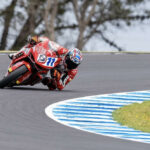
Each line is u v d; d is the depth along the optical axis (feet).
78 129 85.97
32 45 132.16
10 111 101.91
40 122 90.84
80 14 472.85
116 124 94.89
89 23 499.51
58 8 506.89
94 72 192.85
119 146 71.67
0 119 91.30
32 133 79.15
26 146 67.77
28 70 128.88
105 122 96.32
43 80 137.18
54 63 132.87
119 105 120.98
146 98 135.85
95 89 149.69
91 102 122.31
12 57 133.69
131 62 227.20
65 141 73.51
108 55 246.68
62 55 138.51
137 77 184.65
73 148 68.44
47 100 120.67
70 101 121.29
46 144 70.23
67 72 140.87
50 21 449.48
